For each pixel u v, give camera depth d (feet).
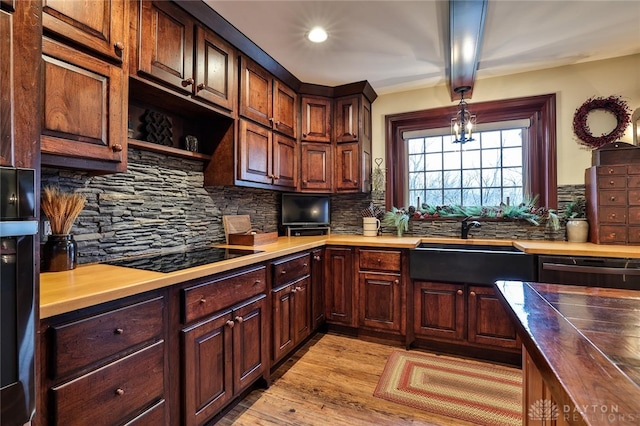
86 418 3.42
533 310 3.03
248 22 6.68
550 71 9.10
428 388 6.60
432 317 8.33
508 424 5.49
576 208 8.73
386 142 11.05
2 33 2.43
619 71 8.44
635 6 6.15
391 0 5.94
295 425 5.48
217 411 5.22
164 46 5.62
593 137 8.61
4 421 2.28
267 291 6.70
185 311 4.66
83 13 4.31
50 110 3.96
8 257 2.30
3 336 2.28
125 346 3.84
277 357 6.99
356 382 6.84
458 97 9.97
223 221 8.32
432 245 9.62
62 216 4.68
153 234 6.56
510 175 10.02
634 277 6.48
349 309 9.20
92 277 4.26
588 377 1.83
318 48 7.79
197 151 7.24
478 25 6.31
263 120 8.32
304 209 10.76
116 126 4.72
